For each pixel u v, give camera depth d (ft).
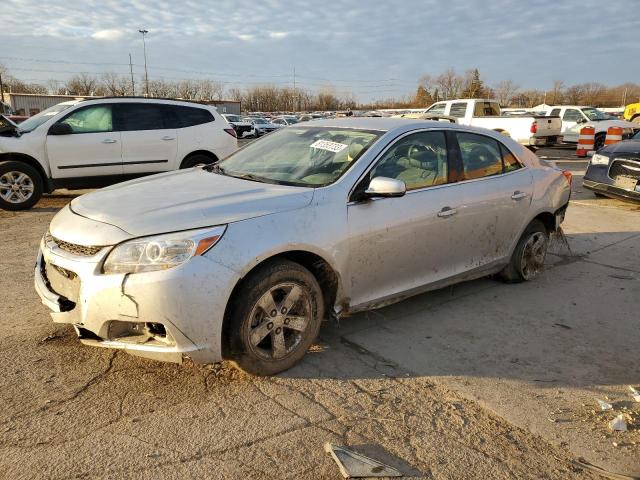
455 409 10.07
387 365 11.66
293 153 13.84
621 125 68.08
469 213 14.42
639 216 28.19
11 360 11.28
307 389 10.57
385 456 8.64
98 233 10.11
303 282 11.06
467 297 16.01
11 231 22.98
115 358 11.48
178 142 30.91
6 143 27.14
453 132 14.82
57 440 8.76
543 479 8.27
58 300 10.55
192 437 8.95
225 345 10.49
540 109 90.27
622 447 9.07
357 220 11.92
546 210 16.99
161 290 9.46
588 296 16.33
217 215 10.34
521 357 12.25
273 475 8.14
